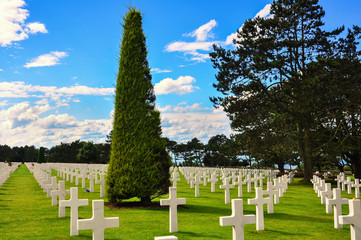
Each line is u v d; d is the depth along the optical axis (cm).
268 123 3141
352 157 3147
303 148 3094
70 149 11319
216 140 8362
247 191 1980
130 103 1243
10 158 14625
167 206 1210
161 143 1262
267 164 4975
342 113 2661
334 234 791
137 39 1314
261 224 841
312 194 1898
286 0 2706
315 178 2158
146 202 1238
